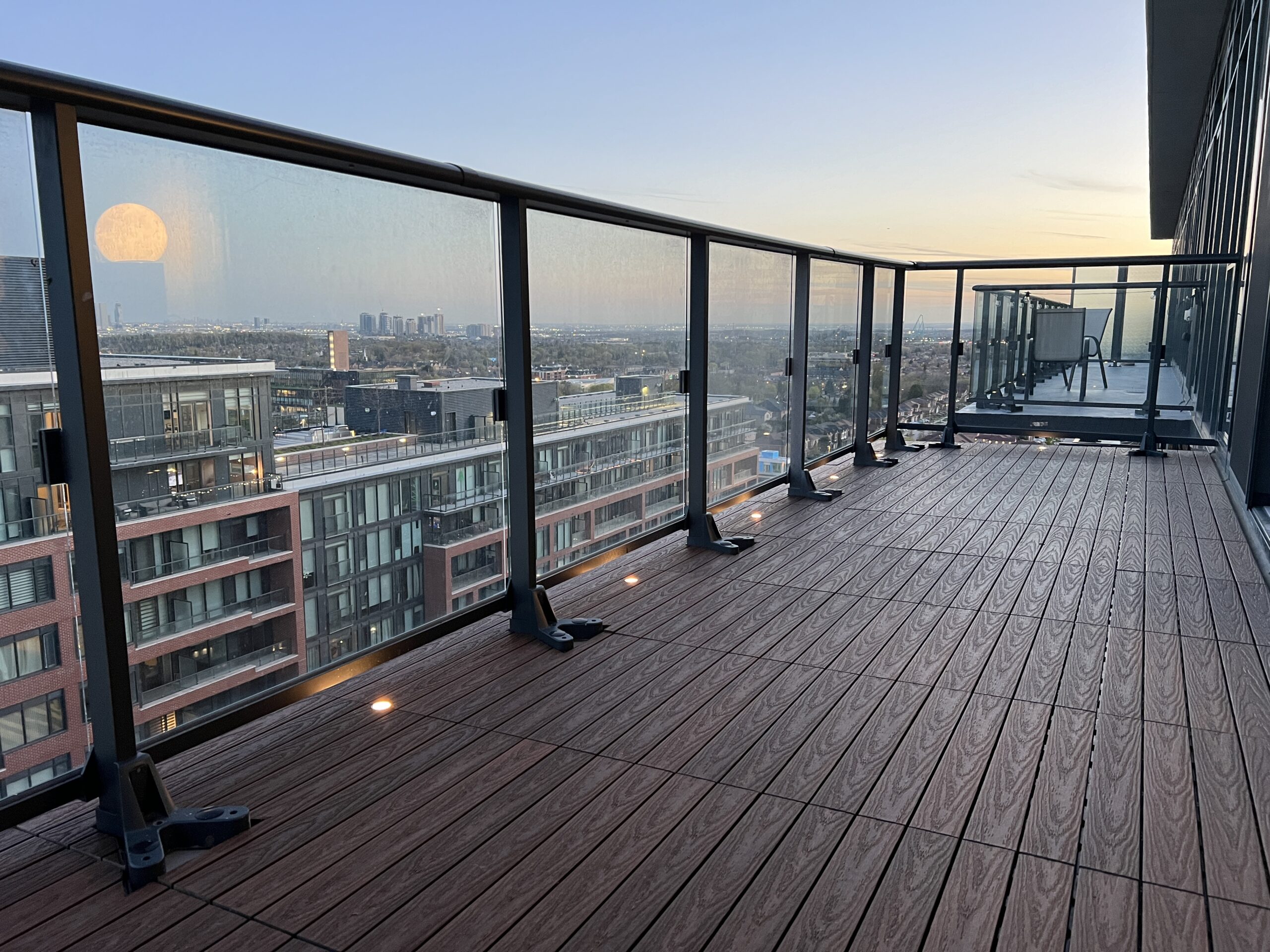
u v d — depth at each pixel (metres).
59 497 1.85
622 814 2.04
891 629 3.27
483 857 1.87
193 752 2.33
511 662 2.97
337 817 2.03
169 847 1.89
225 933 1.63
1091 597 3.63
